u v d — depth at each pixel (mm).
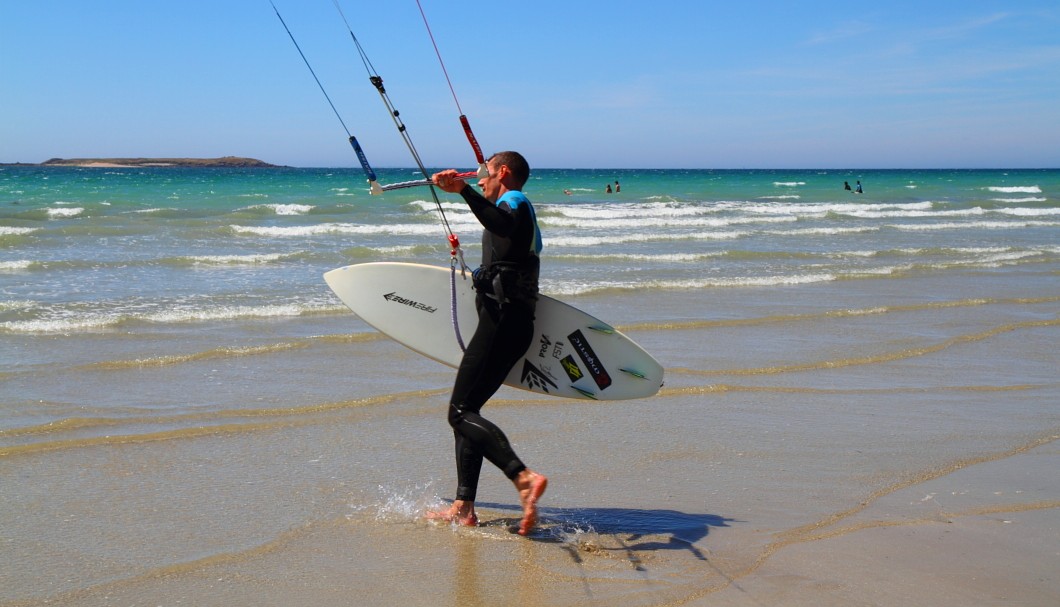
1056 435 6074
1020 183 69562
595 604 3449
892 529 4312
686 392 7051
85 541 3984
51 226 21250
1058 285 14156
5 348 8008
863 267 16094
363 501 4590
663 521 4391
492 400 6668
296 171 143625
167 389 6754
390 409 6371
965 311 11344
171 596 3465
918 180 80438
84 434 5555
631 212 31734
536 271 4051
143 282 12453
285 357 7969
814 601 3502
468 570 3760
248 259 15172
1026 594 3598
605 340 4363
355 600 3455
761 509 4590
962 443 5844
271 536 4094
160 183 59562
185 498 4566
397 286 4613
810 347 8883
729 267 15852
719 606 3449
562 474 5117
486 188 4098
